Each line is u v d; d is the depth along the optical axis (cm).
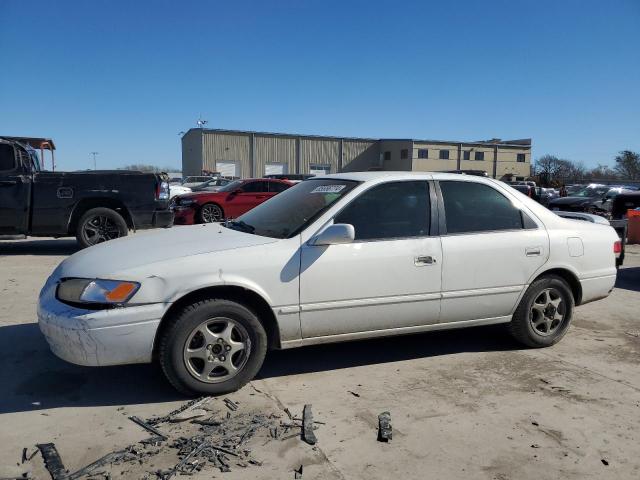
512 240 462
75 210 963
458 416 357
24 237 942
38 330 516
